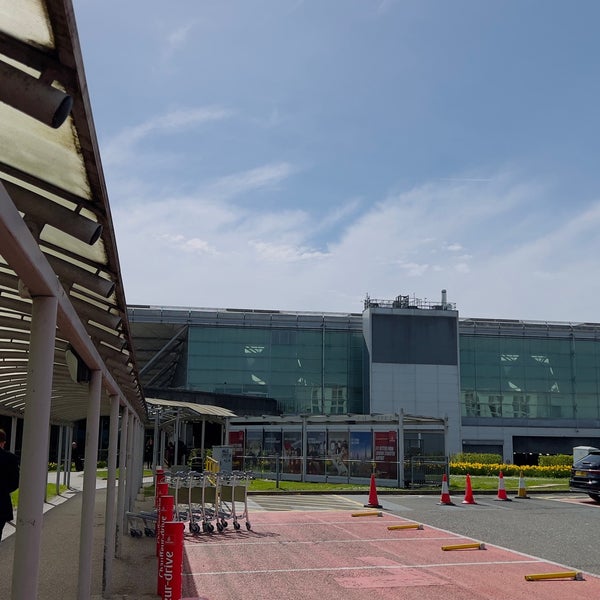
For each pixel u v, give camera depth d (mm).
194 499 14195
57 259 4195
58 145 2879
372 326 59906
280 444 30625
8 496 8023
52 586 9078
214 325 59219
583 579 9859
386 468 27266
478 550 12312
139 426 18766
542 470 36844
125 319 5297
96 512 17062
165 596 6570
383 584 9383
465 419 62188
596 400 64375
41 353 3432
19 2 2160
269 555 11508
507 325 64625
